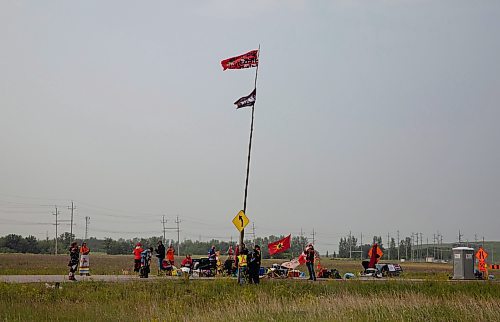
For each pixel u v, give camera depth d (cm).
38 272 4681
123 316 2578
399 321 2364
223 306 2897
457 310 2630
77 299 3053
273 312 2600
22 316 2497
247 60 4022
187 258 4594
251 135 3903
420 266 9950
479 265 5091
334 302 2855
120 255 14062
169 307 2831
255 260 3656
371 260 5275
